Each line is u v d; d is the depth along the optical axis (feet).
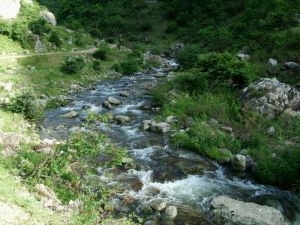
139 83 125.18
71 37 176.45
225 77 92.84
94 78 129.90
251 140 66.64
